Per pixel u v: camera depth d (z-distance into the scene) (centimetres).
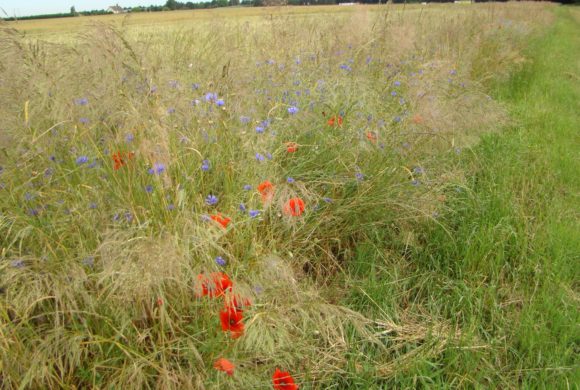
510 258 323
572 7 4894
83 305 189
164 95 258
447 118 360
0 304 171
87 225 202
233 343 189
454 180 376
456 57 675
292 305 203
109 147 225
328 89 363
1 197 211
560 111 696
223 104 278
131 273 168
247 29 523
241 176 259
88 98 233
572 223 363
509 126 585
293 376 215
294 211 232
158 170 203
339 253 304
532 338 243
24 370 171
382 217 318
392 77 446
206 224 207
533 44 1288
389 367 230
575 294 292
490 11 1253
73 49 254
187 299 199
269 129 296
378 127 332
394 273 297
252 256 220
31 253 192
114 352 188
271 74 394
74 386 177
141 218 202
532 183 429
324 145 313
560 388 220
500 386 227
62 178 225
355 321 223
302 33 529
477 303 272
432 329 255
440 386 218
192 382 183
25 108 204
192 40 430
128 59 261
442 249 319
